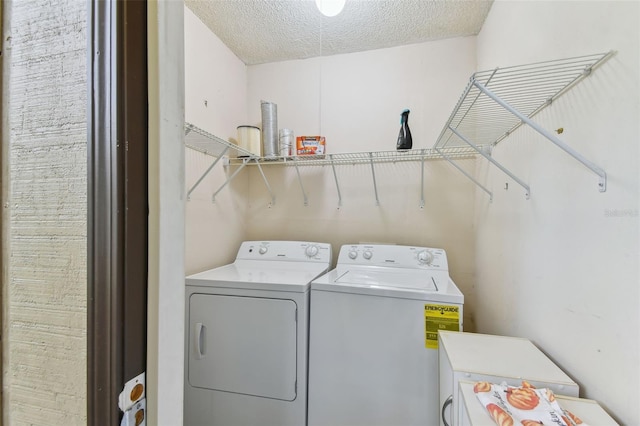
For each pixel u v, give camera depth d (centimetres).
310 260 186
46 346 46
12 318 48
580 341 75
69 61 45
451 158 186
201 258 170
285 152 188
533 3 104
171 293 48
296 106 214
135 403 43
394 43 193
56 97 46
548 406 65
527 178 108
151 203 45
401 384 124
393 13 161
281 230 217
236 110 208
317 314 136
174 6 50
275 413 134
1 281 48
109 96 42
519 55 116
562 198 85
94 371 42
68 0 45
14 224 48
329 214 208
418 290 127
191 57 161
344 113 206
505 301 128
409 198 194
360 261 177
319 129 210
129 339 42
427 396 120
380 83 199
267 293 138
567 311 81
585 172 75
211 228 180
